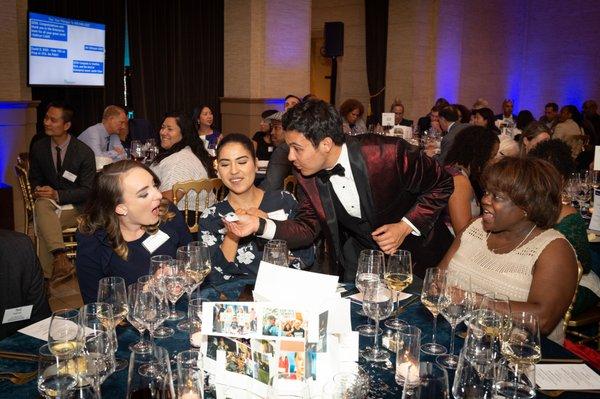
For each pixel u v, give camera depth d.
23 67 5.91
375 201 2.43
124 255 2.24
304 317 1.33
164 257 2.05
